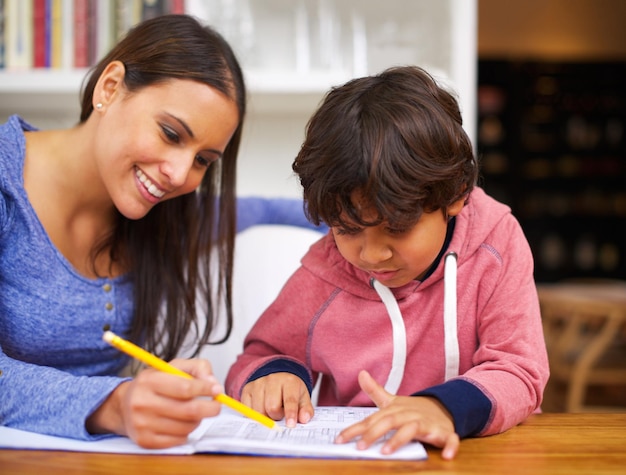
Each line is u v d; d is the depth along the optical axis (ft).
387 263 2.74
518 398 2.63
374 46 5.97
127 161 3.23
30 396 2.53
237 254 4.39
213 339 4.28
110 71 3.33
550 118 19.42
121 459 2.21
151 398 2.25
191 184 3.41
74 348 3.63
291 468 2.10
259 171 6.03
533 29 18.34
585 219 19.67
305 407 2.76
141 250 3.85
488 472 2.07
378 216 2.53
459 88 5.48
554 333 10.83
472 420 2.43
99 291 3.66
